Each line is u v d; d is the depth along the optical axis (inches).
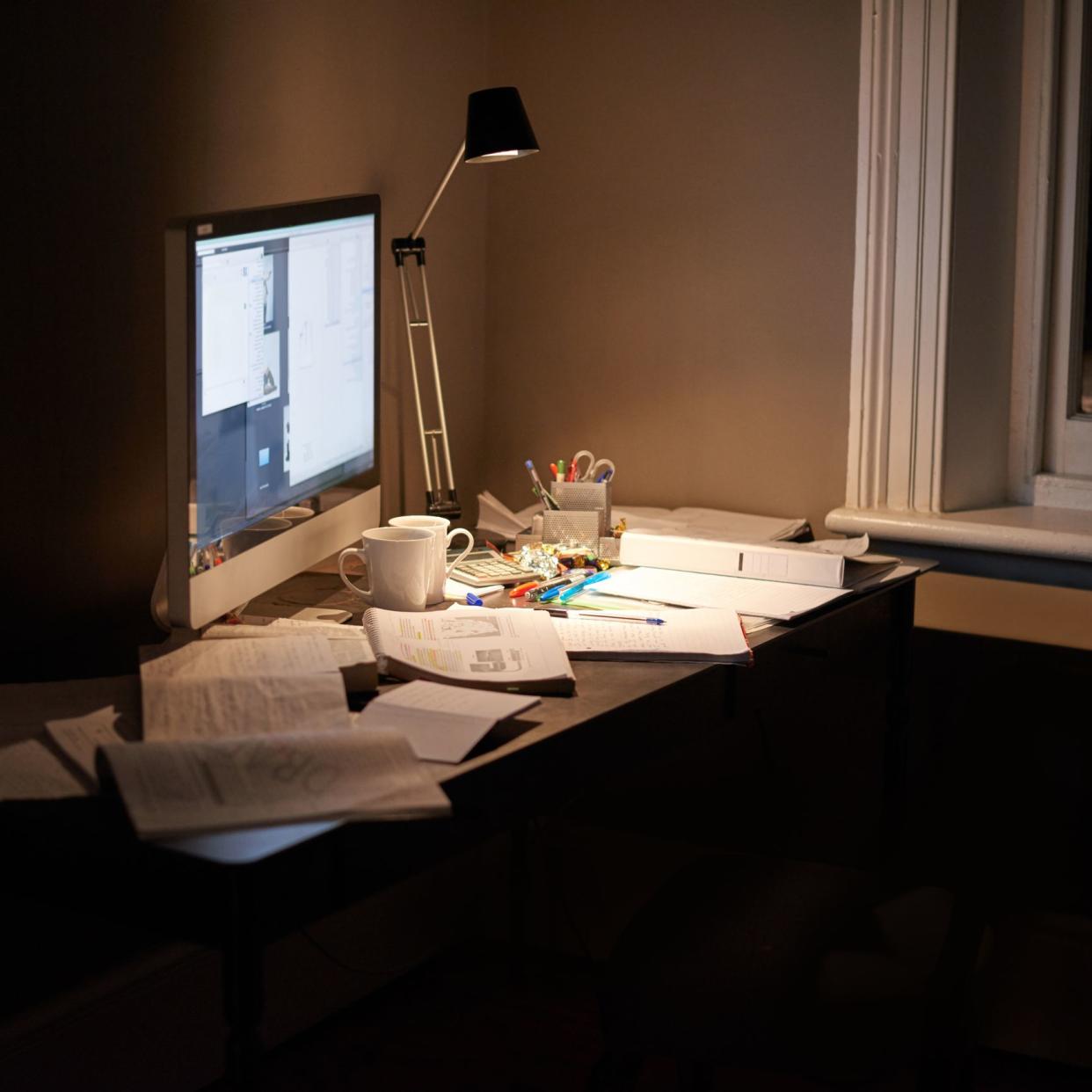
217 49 72.6
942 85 81.7
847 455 89.2
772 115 88.3
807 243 88.4
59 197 64.1
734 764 91.9
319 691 46.6
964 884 53.0
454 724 45.9
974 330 86.2
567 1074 80.6
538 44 95.1
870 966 55.6
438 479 96.3
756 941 57.5
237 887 35.4
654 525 82.3
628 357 95.7
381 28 85.4
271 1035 82.7
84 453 66.7
